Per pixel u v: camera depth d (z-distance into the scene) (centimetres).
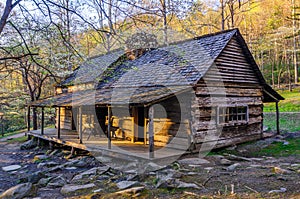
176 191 493
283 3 2158
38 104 1216
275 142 1023
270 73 3083
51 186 600
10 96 1630
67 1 572
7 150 1266
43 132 1298
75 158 959
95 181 610
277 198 428
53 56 765
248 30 2834
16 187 542
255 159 769
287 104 2064
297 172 582
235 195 454
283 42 2834
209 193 472
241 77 1009
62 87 1506
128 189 509
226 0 2006
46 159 1009
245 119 1027
